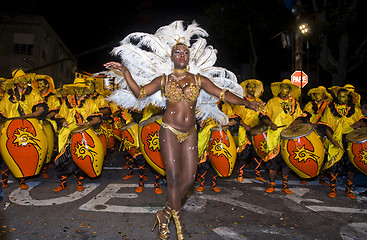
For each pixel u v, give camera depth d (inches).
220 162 206.2
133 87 124.0
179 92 126.3
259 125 231.0
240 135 240.4
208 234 146.8
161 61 144.9
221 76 155.0
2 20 819.4
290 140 199.0
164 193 203.0
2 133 193.0
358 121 211.6
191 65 149.5
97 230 147.7
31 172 197.2
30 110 201.5
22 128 192.5
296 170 203.0
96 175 203.6
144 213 168.7
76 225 152.5
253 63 733.9
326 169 211.2
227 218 165.9
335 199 201.6
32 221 156.0
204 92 144.1
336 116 214.5
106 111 221.9
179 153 129.9
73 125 206.4
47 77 230.2
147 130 181.5
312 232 152.2
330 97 239.3
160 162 181.9
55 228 148.8
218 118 154.5
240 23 692.1
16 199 187.3
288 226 158.2
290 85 221.5
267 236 146.6
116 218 161.5
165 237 134.6
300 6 410.0
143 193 202.2
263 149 222.5
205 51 154.7
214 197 199.2
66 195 196.5
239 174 243.9
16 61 867.4
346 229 156.3
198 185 223.8
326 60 496.4
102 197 193.3
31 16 871.1
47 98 225.8
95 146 199.6
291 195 207.3
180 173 130.2
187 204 184.7
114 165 292.0
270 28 652.7
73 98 211.0
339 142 210.7
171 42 146.7
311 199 200.1
